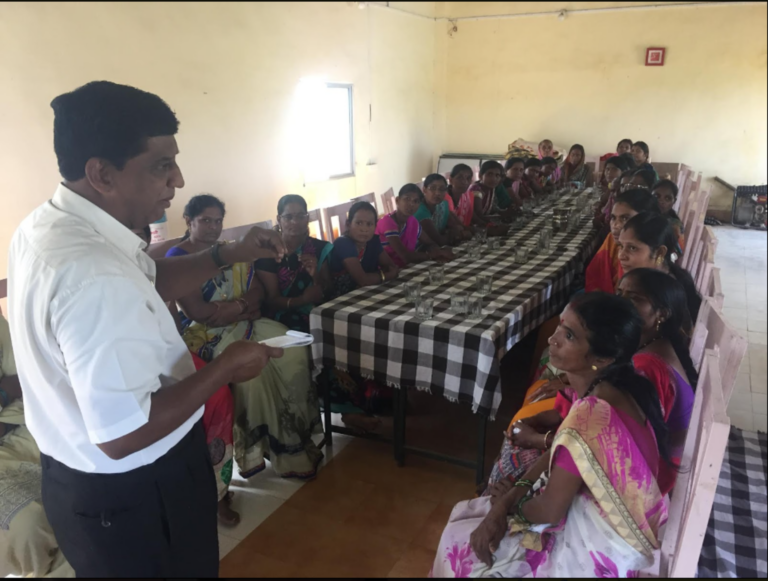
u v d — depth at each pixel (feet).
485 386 5.71
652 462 3.59
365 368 6.43
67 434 3.18
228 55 12.03
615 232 7.61
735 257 17.48
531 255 9.00
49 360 3.04
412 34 20.27
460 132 23.94
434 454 6.72
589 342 3.88
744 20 19.48
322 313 6.50
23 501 4.67
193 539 3.71
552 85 22.18
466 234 10.37
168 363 3.45
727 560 5.47
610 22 20.85
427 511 6.17
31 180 8.89
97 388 2.81
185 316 6.85
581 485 3.55
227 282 6.85
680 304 4.80
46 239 2.94
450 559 4.00
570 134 22.63
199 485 3.69
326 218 10.65
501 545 3.85
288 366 6.52
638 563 3.51
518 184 14.56
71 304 2.77
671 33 20.34
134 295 2.94
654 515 3.53
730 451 7.29
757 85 20.02
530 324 6.94
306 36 14.60
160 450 3.37
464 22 22.36
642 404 3.67
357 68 17.43
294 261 7.48
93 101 2.93
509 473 4.76
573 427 3.42
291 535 5.83
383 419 8.00
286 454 6.61
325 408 7.25
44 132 8.89
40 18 8.17
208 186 12.51
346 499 6.39
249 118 13.26
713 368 3.67
